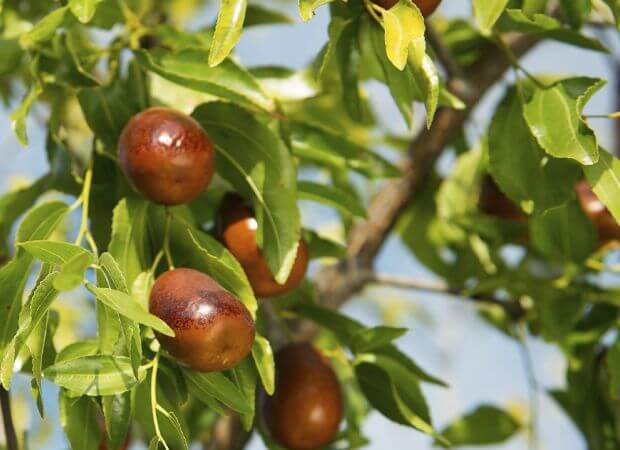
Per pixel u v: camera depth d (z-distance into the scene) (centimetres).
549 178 74
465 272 91
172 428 72
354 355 77
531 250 87
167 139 71
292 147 78
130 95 75
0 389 73
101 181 75
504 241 88
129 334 67
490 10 70
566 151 70
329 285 88
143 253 72
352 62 74
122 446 73
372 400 78
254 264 73
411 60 68
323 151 78
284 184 73
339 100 94
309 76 79
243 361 71
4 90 93
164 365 70
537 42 87
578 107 71
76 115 83
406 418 77
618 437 88
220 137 73
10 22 81
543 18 73
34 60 75
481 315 93
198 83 73
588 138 70
